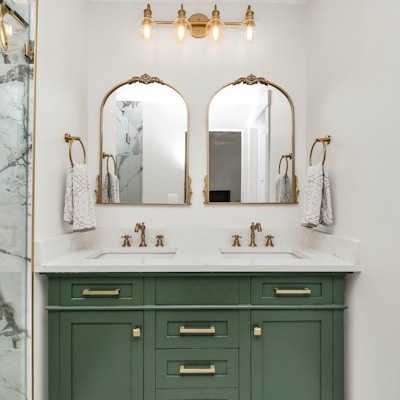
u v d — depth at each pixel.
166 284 1.44
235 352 1.44
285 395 1.44
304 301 1.45
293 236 2.02
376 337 1.26
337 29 1.61
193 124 2.04
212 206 2.02
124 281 1.43
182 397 1.43
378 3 1.25
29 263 1.37
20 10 1.31
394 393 1.15
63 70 1.64
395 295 1.15
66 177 1.69
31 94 1.35
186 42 2.02
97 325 1.43
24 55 1.33
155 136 2.03
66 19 1.67
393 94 1.16
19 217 1.35
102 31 2.02
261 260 1.51
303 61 2.04
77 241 1.81
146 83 2.02
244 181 2.03
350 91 1.48
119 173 2.02
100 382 1.43
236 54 2.04
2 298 1.29
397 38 1.14
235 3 2.03
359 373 1.39
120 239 2.00
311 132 1.97
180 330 1.42
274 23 2.04
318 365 1.45
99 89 2.02
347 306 1.46
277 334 1.45
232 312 1.44
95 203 2.00
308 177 1.70
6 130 1.32
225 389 1.44
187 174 2.02
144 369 1.43
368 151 1.33
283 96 2.04
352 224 1.47
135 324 1.43
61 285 1.43
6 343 1.31
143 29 1.92
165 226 2.01
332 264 1.42
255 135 2.04
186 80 2.03
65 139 1.67
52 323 1.42
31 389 1.37
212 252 1.78
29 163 1.36
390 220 1.18
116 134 2.02
